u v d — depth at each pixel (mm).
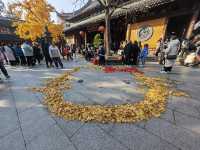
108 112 3438
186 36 9977
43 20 21938
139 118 3189
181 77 6250
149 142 2535
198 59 8430
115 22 16484
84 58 14688
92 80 6086
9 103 4102
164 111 3475
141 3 12750
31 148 2473
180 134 2707
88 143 2555
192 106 3705
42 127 3006
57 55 8898
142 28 13180
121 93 4637
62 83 5738
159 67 8648
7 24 30531
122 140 2600
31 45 10594
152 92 4586
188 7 10000
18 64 10898
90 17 24250
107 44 11008
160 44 10523
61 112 3516
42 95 4617
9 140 2666
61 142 2592
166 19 11312
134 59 9586
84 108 3666
